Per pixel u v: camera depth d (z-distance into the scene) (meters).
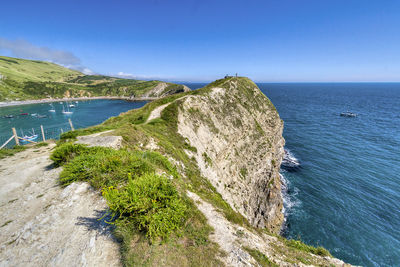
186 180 16.22
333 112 112.38
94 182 8.69
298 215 33.97
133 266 5.54
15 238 6.29
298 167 48.84
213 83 54.00
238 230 9.00
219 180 26.98
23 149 16.97
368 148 57.81
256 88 58.28
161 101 41.94
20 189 9.37
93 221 6.93
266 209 33.84
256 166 37.84
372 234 29.02
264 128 48.28
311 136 69.31
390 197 36.38
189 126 30.97
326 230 30.36
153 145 19.98
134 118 33.00
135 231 6.62
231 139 36.19
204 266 6.21
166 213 7.32
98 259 5.64
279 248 9.30
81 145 12.82
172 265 5.97
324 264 8.69
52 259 5.55
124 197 7.15
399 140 63.69
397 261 25.11
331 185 40.94
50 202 8.05
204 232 7.89
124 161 10.22
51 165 12.14
